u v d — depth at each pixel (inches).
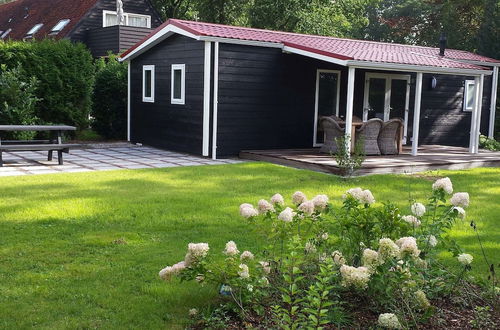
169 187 348.5
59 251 209.2
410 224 163.0
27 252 206.7
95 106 661.9
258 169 436.5
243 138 523.2
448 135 671.8
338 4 1133.7
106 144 623.8
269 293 152.6
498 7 789.9
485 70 539.8
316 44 541.6
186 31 506.3
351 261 157.8
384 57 491.5
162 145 585.3
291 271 155.6
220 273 147.3
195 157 518.0
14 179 366.6
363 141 445.1
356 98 593.6
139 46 595.8
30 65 608.7
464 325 144.8
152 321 148.7
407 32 1277.1
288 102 546.9
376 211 161.9
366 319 145.5
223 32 515.8
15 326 143.3
